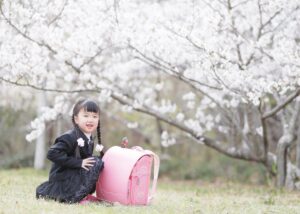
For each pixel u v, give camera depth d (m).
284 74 8.46
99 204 5.82
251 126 9.77
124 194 5.94
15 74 8.15
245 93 8.51
